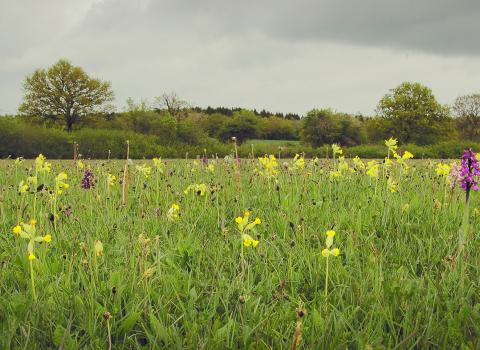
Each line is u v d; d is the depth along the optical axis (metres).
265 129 90.00
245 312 2.98
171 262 3.87
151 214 5.70
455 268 3.55
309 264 3.79
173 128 48.38
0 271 3.44
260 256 4.04
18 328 2.80
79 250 4.25
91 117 71.75
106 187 7.45
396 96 81.38
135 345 2.71
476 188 3.66
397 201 6.16
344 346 2.58
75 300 3.02
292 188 7.61
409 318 2.90
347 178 9.02
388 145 7.32
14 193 6.96
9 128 38.97
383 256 4.04
